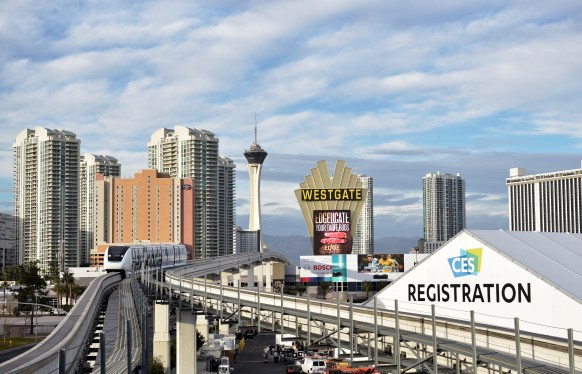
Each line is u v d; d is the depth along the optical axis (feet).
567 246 279.69
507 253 247.50
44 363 184.14
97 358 299.79
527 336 159.63
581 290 224.33
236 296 309.83
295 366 404.16
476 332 177.17
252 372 402.93
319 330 251.39
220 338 503.20
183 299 362.33
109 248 540.93
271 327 274.16
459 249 263.29
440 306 268.00
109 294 486.38
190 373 345.72
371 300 288.51
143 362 182.60
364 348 222.28
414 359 187.42
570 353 130.62
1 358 377.30
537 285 233.55
